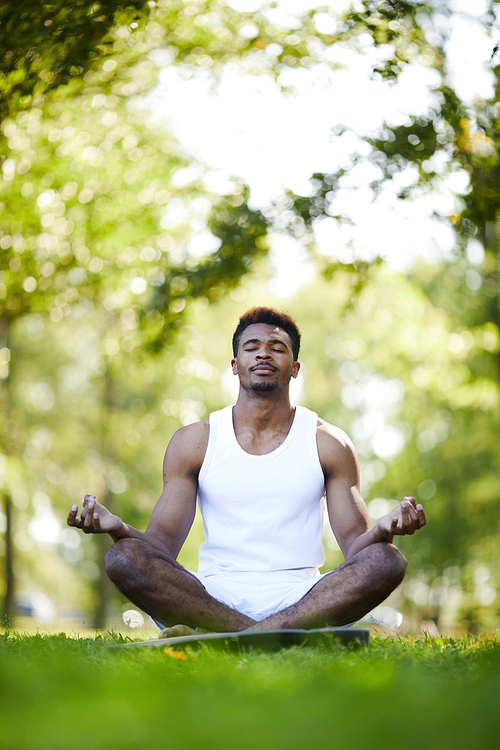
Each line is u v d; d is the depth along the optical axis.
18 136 8.85
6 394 16.80
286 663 2.21
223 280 8.92
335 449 3.70
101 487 17.47
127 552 3.18
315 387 19.39
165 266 9.41
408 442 17.62
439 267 15.42
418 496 17.02
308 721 1.34
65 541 21.42
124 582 3.19
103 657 2.53
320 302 17.22
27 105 7.22
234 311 15.84
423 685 1.73
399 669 2.13
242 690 1.72
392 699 1.54
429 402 16.84
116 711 1.39
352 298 9.18
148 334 9.27
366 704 1.49
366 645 2.86
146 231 9.66
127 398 17.25
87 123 9.28
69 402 17.73
